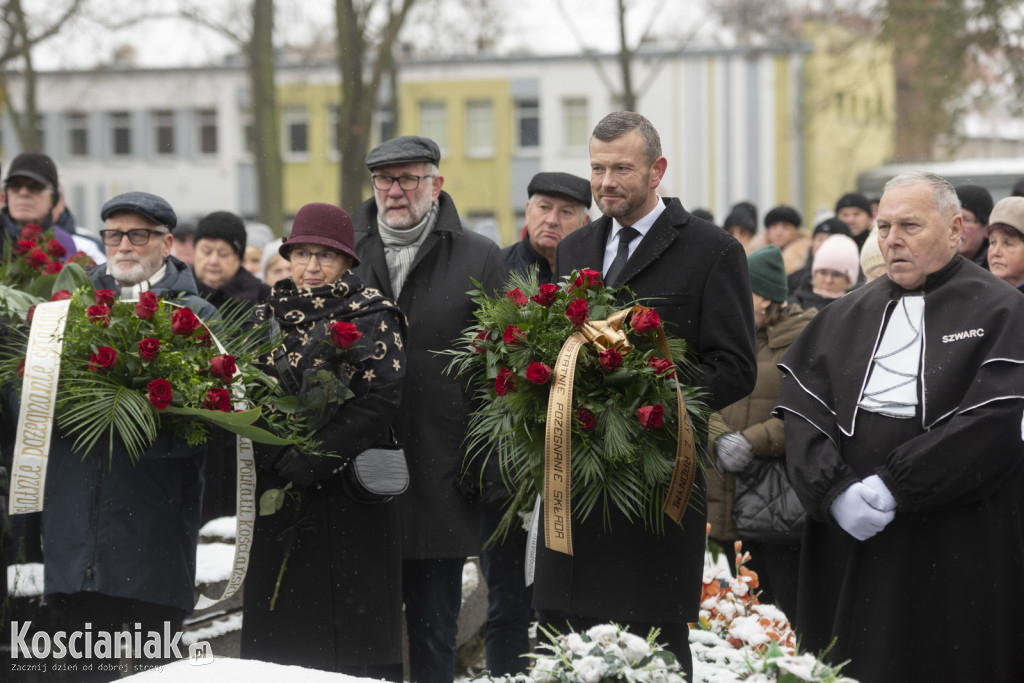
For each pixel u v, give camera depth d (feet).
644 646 11.51
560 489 12.57
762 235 36.65
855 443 13.61
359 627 15.23
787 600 19.72
